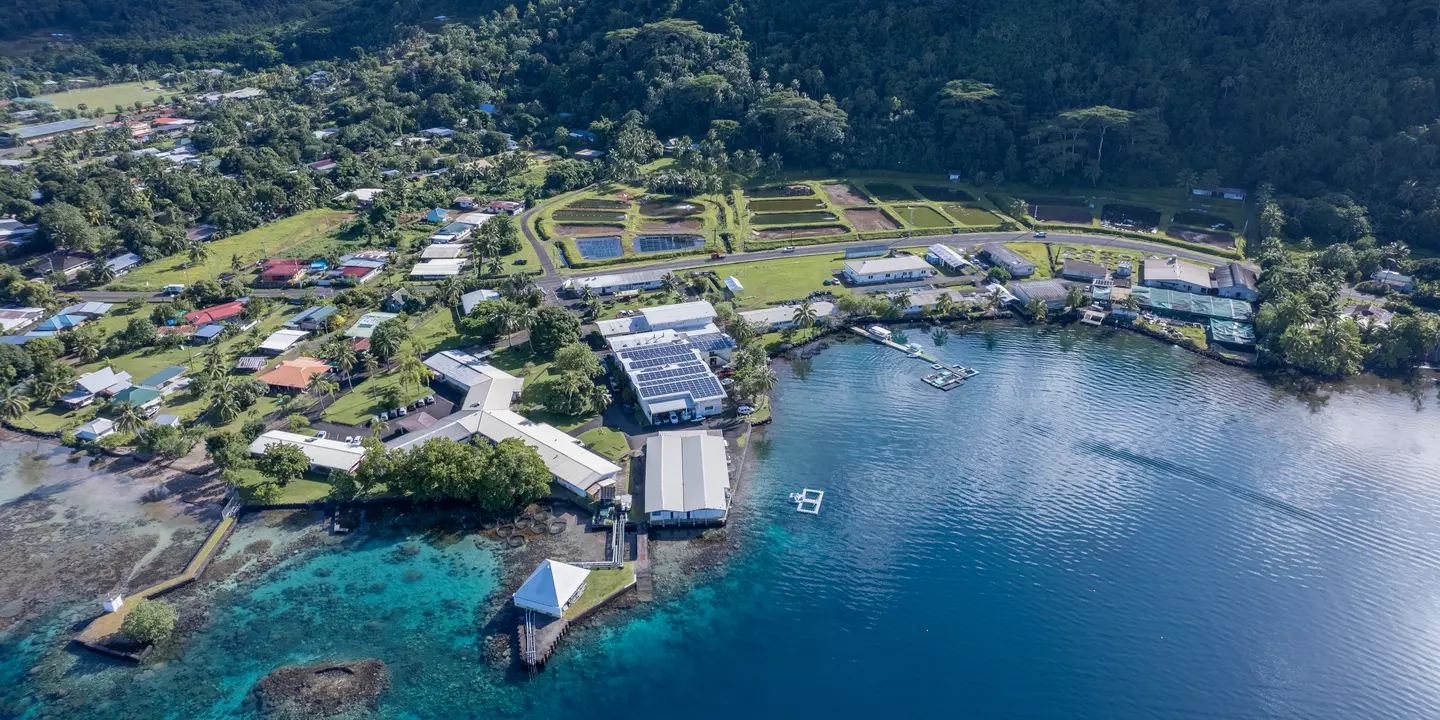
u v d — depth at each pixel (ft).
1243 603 382.83
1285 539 423.23
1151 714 329.52
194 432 506.89
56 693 340.59
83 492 468.75
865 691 340.59
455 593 390.83
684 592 393.29
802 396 568.41
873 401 561.43
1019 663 353.31
